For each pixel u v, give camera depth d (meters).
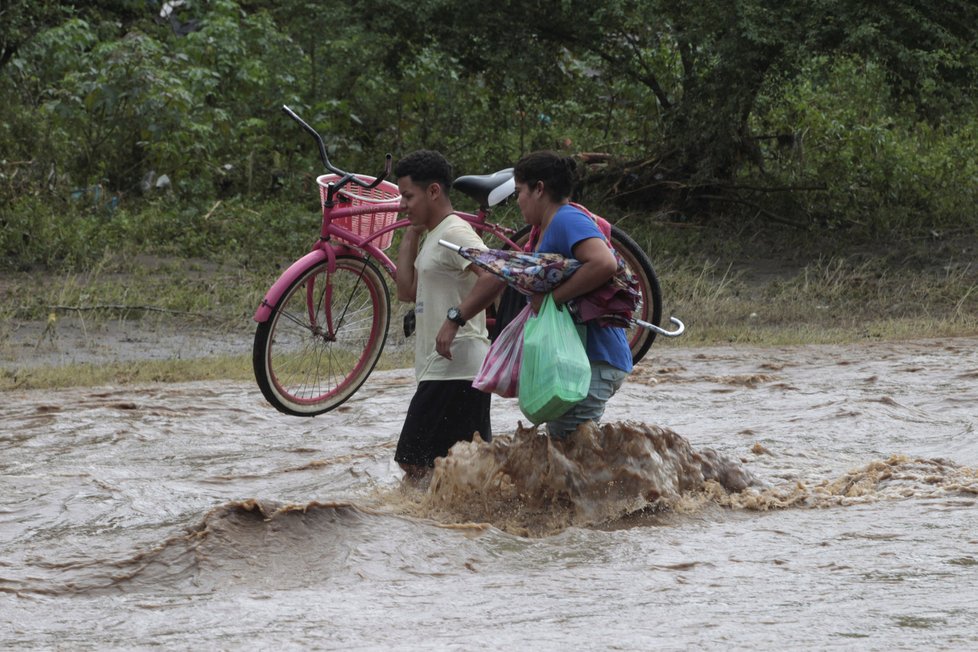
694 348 18.19
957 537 7.04
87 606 6.05
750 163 30.81
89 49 32.53
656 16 27.11
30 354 17.31
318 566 6.73
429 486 8.63
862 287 23.86
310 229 26.36
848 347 18.11
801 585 6.04
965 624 5.15
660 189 29.72
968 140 33.12
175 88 28.06
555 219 7.71
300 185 29.31
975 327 20.19
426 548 7.05
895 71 26.02
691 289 22.91
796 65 26.47
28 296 20.45
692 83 28.12
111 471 10.00
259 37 32.84
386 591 6.18
